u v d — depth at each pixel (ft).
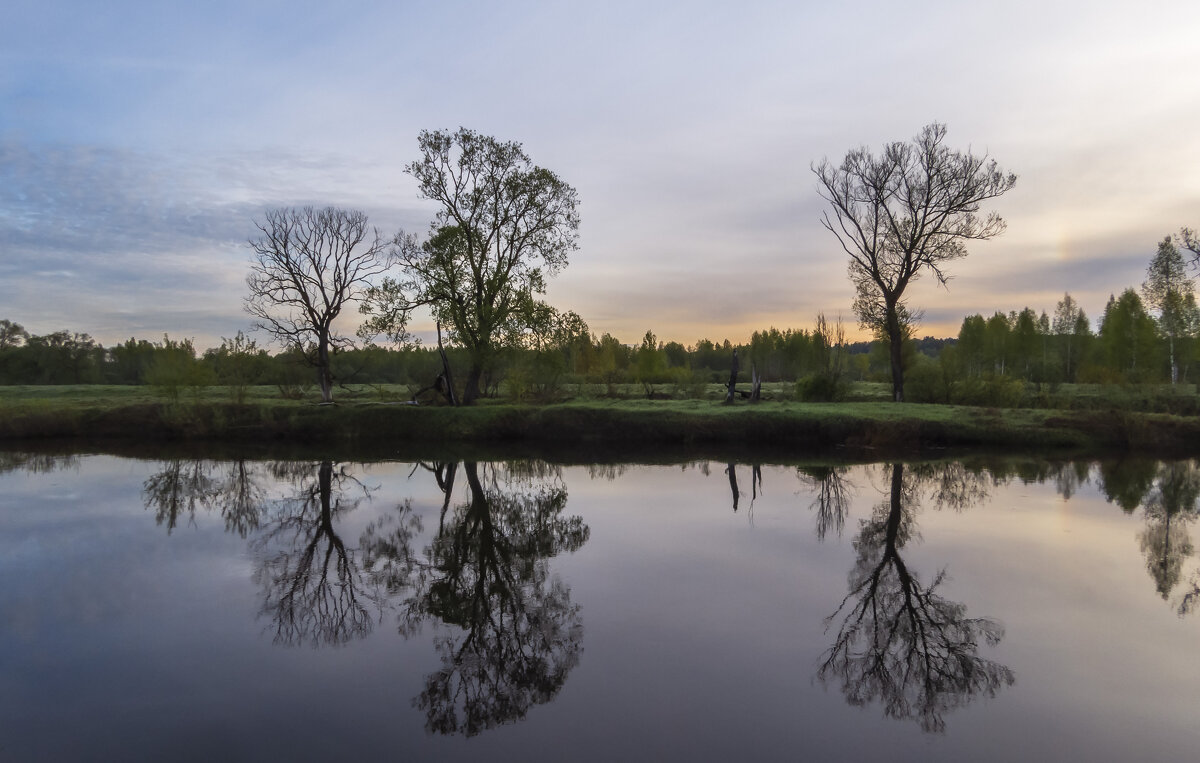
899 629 29.89
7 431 107.24
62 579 37.81
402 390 165.68
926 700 23.52
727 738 20.90
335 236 121.90
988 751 20.21
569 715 22.45
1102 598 33.76
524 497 62.23
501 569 39.73
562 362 125.80
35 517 53.62
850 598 33.99
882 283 128.98
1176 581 36.29
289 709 23.07
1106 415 92.58
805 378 136.87
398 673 26.14
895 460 81.87
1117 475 69.56
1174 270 151.43
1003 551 42.11
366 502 60.85
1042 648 27.84
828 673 25.52
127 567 40.37
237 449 96.73
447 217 115.14
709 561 40.63
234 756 20.02
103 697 23.85
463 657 27.61
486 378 140.87
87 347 243.60
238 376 138.21
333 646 28.86
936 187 124.88
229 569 40.45
